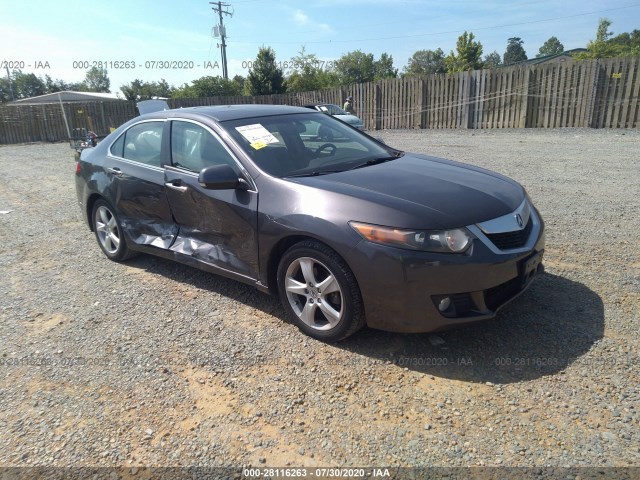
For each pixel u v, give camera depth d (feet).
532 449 7.86
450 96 64.03
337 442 8.29
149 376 10.41
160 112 15.70
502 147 41.78
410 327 10.02
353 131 15.87
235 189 12.38
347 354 10.79
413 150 42.34
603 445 7.84
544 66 55.36
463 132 58.29
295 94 87.10
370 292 10.11
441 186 11.41
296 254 11.19
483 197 11.02
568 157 34.37
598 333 10.96
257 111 14.84
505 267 10.08
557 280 13.70
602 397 8.93
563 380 9.46
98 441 8.61
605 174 27.73
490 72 59.62
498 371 9.88
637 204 20.99
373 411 8.97
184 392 9.82
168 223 14.78
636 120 50.85
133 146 15.96
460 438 8.20
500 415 8.66
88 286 15.37
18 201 29.14
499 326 11.52
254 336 11.76
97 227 17.80
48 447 8.51
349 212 10.38
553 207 21.04
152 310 13.41
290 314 11.82
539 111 56.95
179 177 13.82
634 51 148.15
